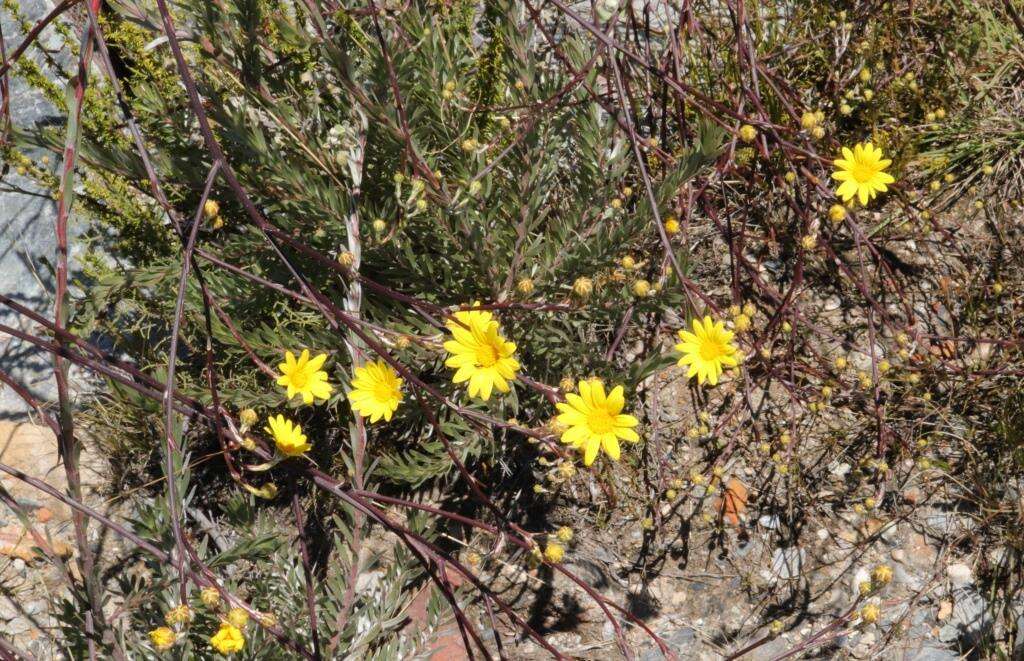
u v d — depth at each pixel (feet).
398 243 9.48
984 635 9.48
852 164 9.43
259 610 8.84
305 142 9.61
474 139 9.64
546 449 10.55
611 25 9.43
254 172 9.39
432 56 9.64
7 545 10.39
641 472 10.66
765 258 11.94
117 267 11.20
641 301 9.37
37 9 13.17
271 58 9.93
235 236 10.33
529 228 10.17
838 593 9.93
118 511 10.77
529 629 7.59
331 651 8.46
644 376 9.34
